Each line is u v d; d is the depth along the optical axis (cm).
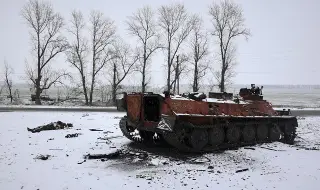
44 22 3847
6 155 1124
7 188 819
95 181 886
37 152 1178
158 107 1362
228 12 4066
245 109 1565
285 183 917
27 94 6888
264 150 1365
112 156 1152
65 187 835
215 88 4709
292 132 1788
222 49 4159
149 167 1044
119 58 4081
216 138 1369
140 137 1452
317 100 6825
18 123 1905
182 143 1255
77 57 3978
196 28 4112
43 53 3884
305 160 1184
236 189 856
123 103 1416
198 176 958
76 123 1967
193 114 1291
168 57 4056
